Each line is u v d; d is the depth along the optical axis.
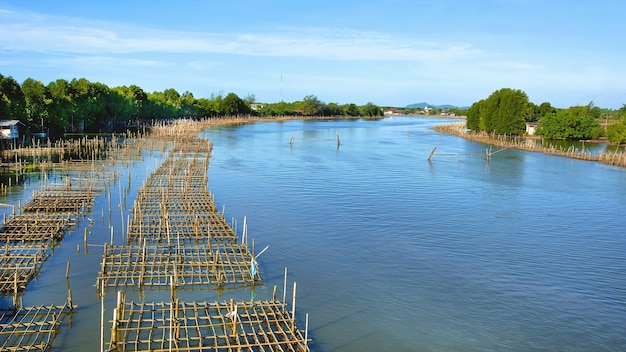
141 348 29.69
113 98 177.88
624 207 71.00
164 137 146.25
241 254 45.50
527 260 47.94
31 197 64.56
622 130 155.50
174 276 38.78
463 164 114.19
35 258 41.31
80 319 33.50
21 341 30.30
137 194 70.00
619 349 32.53
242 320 32.91
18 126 112.69
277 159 116.38
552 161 121.06
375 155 130.00
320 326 34.16
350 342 32.31
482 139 177.38
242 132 199.50
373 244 51.72
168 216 53.66
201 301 36.81
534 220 62.91
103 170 88.94
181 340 30.53
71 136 146.25
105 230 52.81
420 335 33.50
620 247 52.44
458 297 39.38
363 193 77.44
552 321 35.94
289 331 31.12
